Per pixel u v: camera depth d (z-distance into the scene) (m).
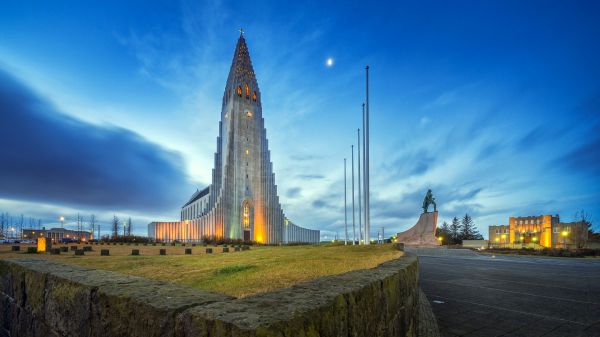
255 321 1.96
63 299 3.72
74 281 3.58
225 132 112.44
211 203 110.38
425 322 8.85
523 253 43.44
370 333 3.29
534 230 85.75
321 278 3.77
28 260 5.75
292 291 2.90
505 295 12.94
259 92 117.44
